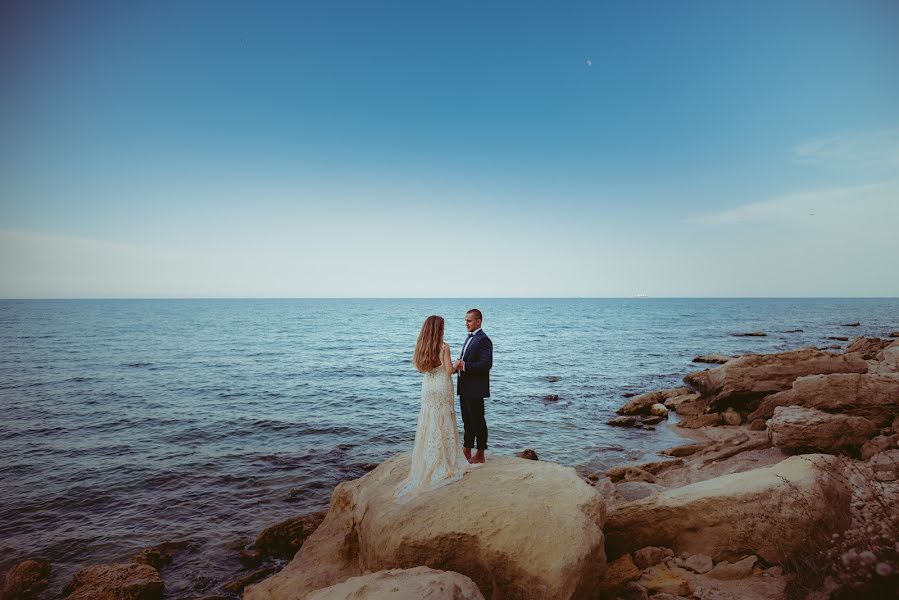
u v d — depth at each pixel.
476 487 5.52
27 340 46.34
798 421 11.17
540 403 21.03
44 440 15.12
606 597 5.38
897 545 4.01
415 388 24.70
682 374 28.73
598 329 68.94
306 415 18.69
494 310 158.25
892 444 10.22
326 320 96.81
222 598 7.27
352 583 4.27
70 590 7.21
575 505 5.06
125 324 74.62
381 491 6.16
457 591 3.96
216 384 24.95
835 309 151.25
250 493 11.29
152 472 12.52
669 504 6.19
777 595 4.85
